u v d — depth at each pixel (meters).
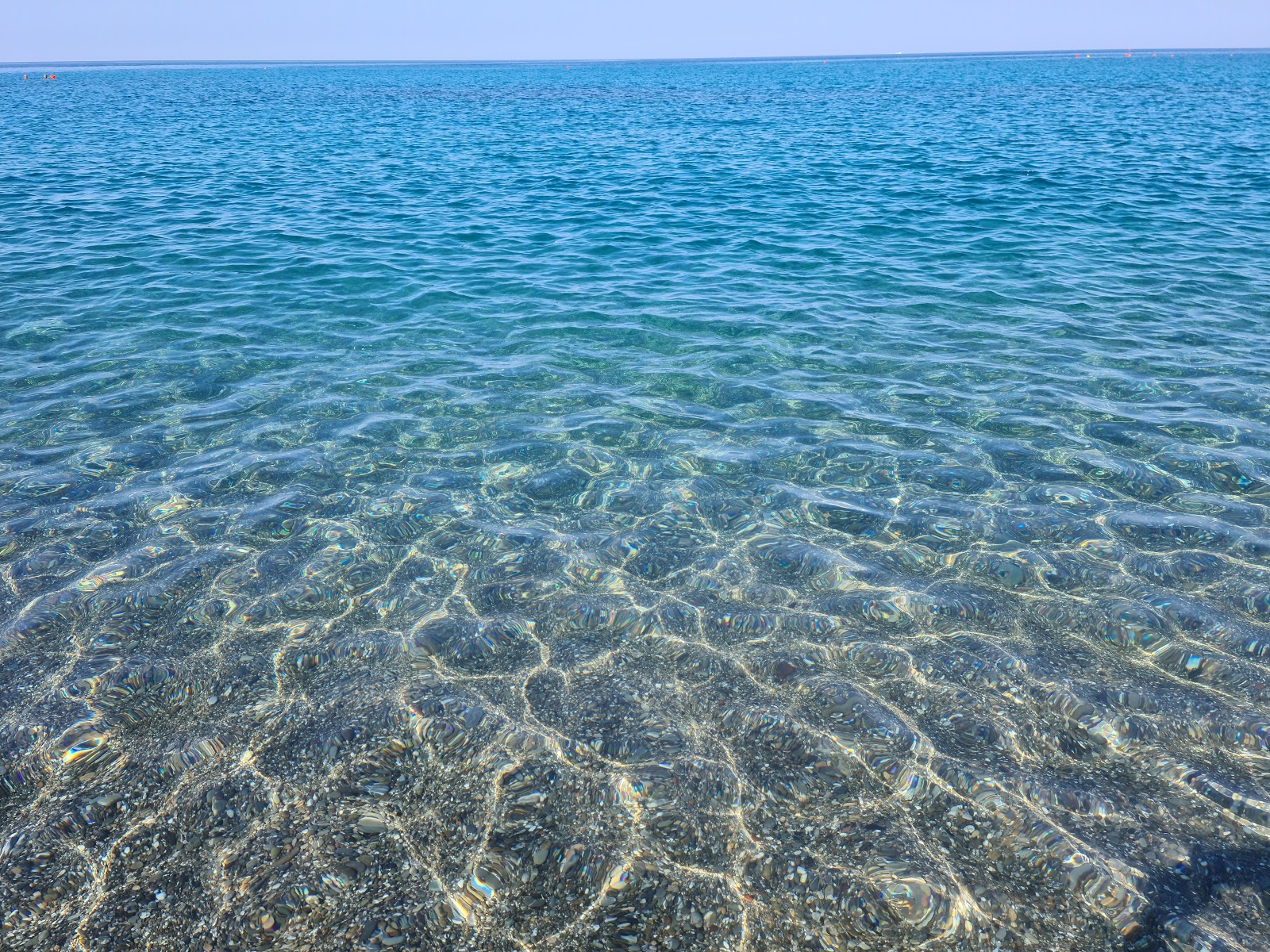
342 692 4.56
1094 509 6.41
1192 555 5.75
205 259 14.55
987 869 3.53
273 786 3.96
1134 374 9.20
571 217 18.78
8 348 10.03
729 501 6.67
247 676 4.69
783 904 3.40
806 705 4.46
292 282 13.23
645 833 3.71
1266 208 18.12
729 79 103.12
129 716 4.39
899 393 8.84
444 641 5.00
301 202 20.33
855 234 16.69
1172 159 25.58
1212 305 11.55
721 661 4.83
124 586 5.47
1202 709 4.38
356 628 5.11
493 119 44.97
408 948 3.24
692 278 13.64
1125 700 4.46
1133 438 7.62
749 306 12.04
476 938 3.28
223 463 7.25
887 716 4.37
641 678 4.69
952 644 4.93
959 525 6.21
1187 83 73.44
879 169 25.14
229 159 28.00
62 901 3.42
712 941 3.26
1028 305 11.80
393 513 6.47
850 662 4.80
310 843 3.67
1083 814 3.77
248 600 5.36
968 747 4.16
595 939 3.26
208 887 3.48
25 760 4.09
